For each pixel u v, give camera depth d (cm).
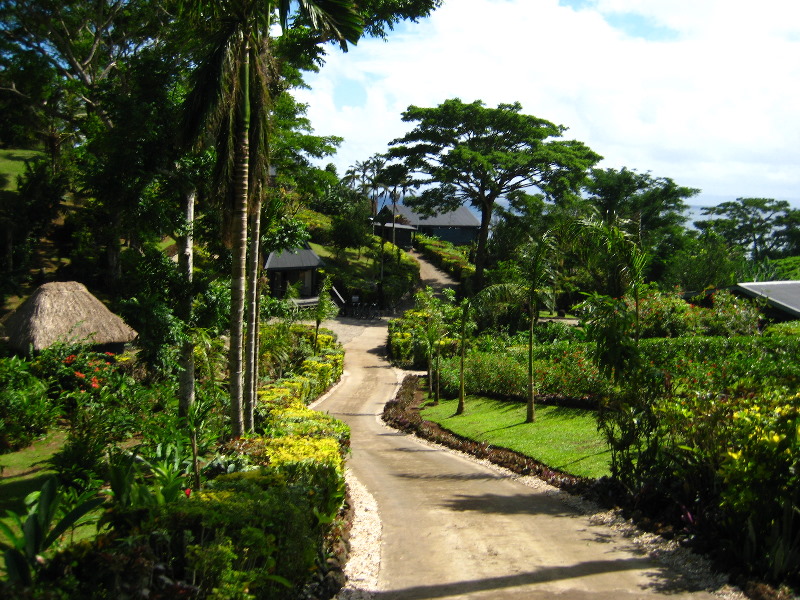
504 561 654
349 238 5441
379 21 1739
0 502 939
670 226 6084
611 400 950
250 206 1168
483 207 5041
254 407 1298
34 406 1309
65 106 3609
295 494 583
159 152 1362
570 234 1340
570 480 990
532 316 1673
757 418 656
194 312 1475
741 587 559
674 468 778
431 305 2438
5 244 3053
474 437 1528
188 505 478
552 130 4909
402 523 821
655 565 627
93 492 723
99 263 3203
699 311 2091
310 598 543
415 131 4931
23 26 2725
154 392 1408
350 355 3628
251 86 1133
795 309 2144
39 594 353
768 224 9144
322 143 2288
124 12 2897
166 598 409
